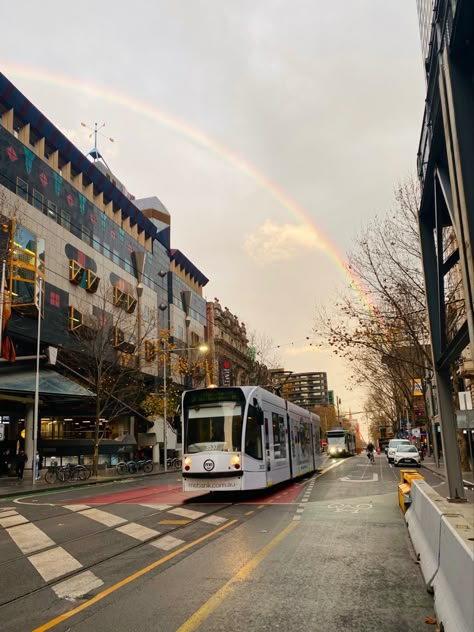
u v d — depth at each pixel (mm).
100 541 9672
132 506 15266
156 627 5098
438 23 5742
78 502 17375
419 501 8516
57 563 7945
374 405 100812
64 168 45875
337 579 6797
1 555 8703
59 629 5090
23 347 38781
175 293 69250
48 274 40375
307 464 25812
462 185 5012
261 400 17766
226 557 8078
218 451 15922
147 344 51188
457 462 8461
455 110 5184
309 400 185500
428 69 6699
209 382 72750
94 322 43000
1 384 32281
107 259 50406
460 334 6562
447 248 20266
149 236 62188
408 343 33750
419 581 6676
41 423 46156
